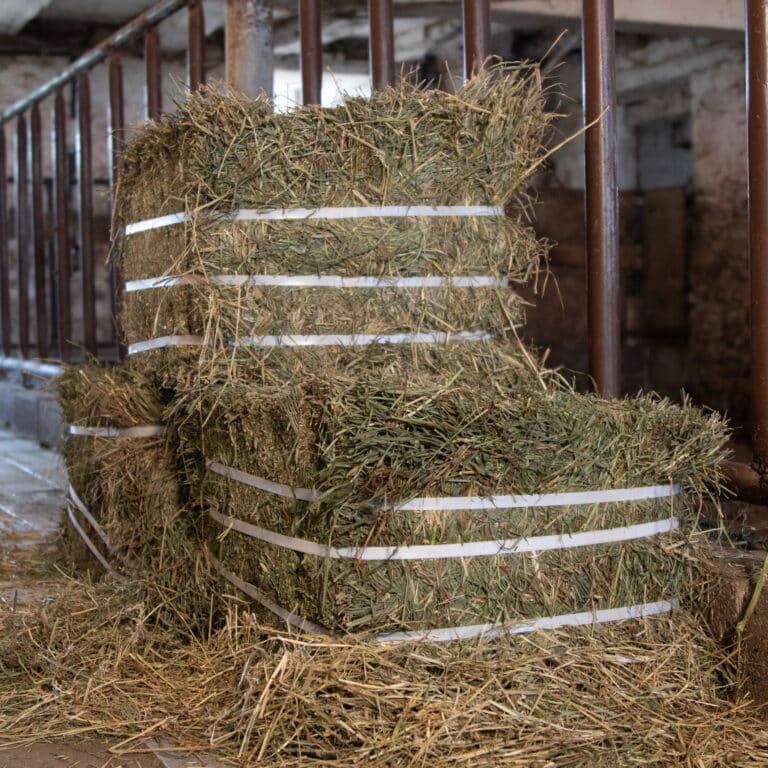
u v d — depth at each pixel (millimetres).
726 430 2834
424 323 3135
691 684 2602
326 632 2578
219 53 11297
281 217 3113
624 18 8008
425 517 2516
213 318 3127
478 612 2553
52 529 4621
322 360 3109
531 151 3285
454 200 3150
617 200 3629
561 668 2533
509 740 2336
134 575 3398
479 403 2510
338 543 2510
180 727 2549
